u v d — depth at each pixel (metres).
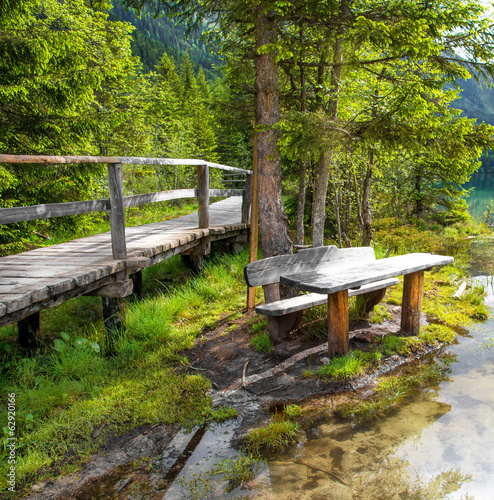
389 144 4.16
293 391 3.27
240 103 6.36
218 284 6.11
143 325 4.38
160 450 2.58
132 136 15.29
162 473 2.37
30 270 3.98
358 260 4.84
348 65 4.58
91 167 6.82
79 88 6.35
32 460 2.49
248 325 4.68
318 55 5.09
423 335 4.29
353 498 2.10
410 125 3.94
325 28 4.63
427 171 12.27
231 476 2.31
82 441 2.70
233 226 7.48
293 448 2.56
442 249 10.45
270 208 4.80
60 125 6.47
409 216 13.62
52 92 6.25
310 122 4.08
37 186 6.43
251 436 2.65
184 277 6.60
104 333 4.50
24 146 6.48
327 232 10.16
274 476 2.30
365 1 4.17
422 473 2.30
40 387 3.23
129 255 4.52
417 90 4.05
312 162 6.68
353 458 2.44
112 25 9.55
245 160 25.45
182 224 7.99
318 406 3.06
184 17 5.16
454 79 4.61
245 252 7.73
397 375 3.55
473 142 4.18
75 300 5.60
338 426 2.79
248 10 4.47
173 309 5.03
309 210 9.58
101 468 2.44
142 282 6.23
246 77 5.46
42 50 5.51
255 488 2.20
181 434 2.75
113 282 4.22
